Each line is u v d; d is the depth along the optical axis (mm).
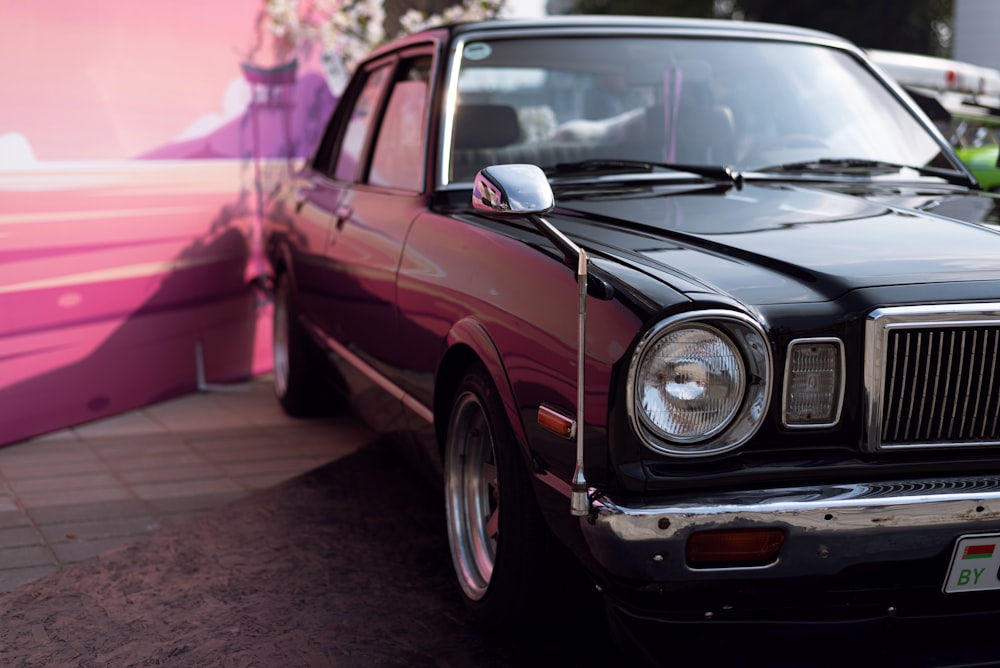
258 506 3889
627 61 3770
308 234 4523
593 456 2154
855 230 2637
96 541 3525
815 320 2176
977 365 2232
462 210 3219
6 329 4520
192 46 5387
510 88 3717
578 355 2162
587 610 2672
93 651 2748
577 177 3352
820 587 2182
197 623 2916
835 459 2184
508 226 2846
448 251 2979
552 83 3746
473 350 2717
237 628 2885
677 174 3389
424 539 3572
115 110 4918
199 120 5469
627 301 2156
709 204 3010
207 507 3871
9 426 4602
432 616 2965
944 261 2363
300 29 6277
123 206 5008
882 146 3693
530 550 2566
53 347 4754
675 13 34125
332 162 4785
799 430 2174
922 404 2221
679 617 2213
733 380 2117
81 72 4711
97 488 4059
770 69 3814
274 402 5516
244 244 5945
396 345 3352
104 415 5086
